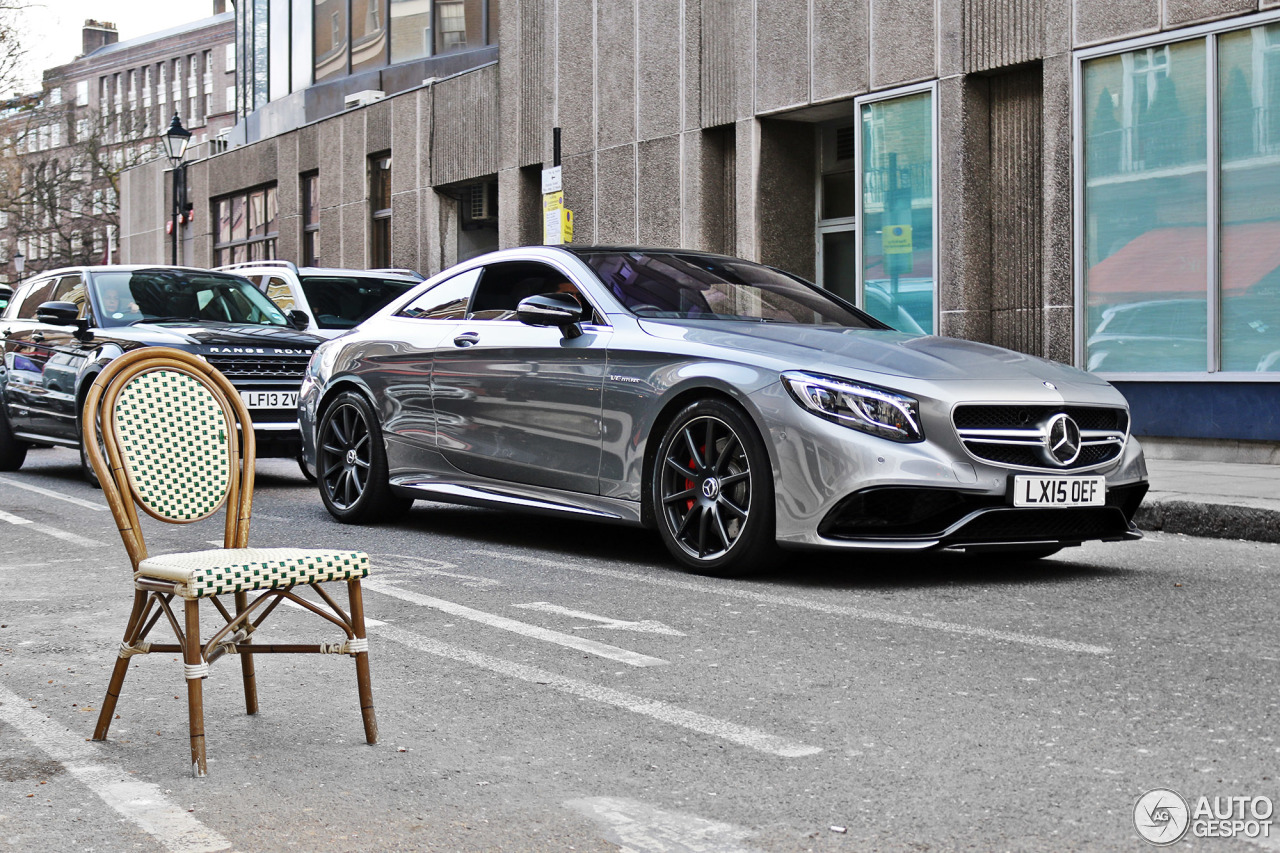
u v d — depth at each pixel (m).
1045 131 12.05
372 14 25.66
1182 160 11.12
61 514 8.74
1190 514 7.77
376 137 23.23
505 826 2.86
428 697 3.96
